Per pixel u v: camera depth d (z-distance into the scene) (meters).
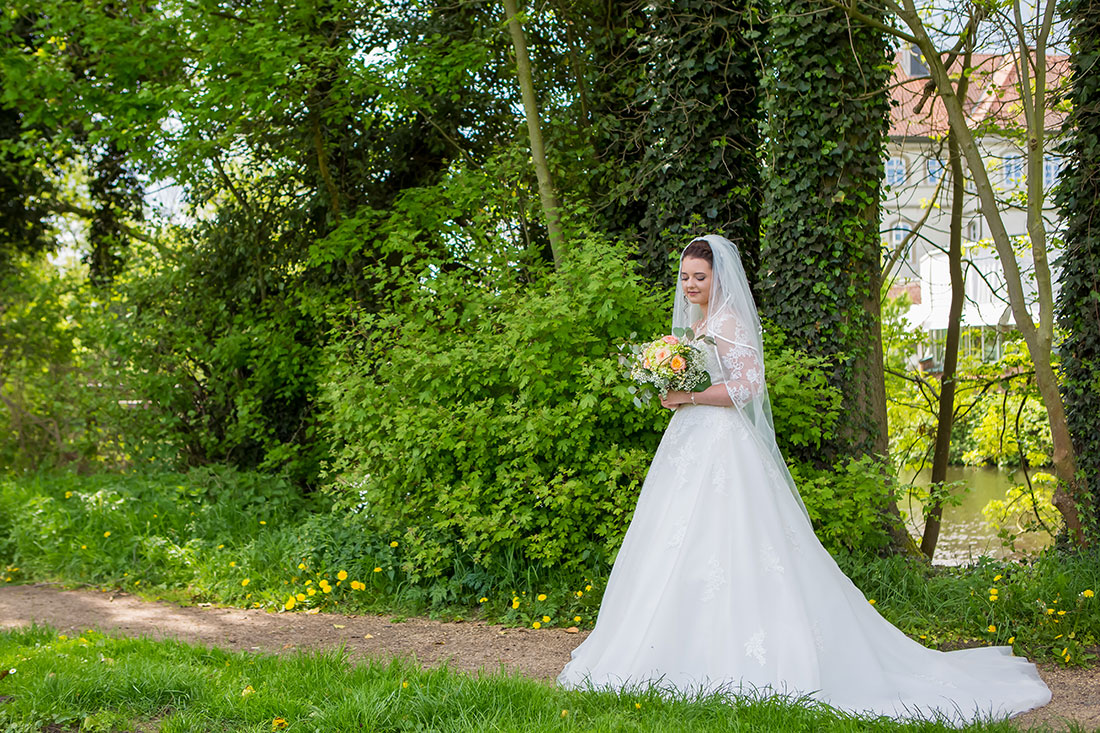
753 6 6.96
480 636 4.88
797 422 5.77
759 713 3.13
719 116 7.29
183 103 8.04
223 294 9.88
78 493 8.15
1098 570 5.30
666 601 3.54
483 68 9.52
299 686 3.48
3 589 6.23
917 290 17.97
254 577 5.95
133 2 8.74
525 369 5.54
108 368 9.69
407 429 5.59
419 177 10.20
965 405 8.98
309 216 9.87
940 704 3.44
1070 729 3.16
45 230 13.61
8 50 8.84
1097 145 6.26
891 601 5.10
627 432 5.57
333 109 8.81
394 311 7.69
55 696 3.29
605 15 8.26
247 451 9.80
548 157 8.25
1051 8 5.99
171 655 3.96
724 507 3.59
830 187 6.37
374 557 5.91
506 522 5.48
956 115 6.17
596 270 5.74
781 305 6.53
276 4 8.21
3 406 12.34
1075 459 6.30
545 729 3.01
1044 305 6.11
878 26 5.99
